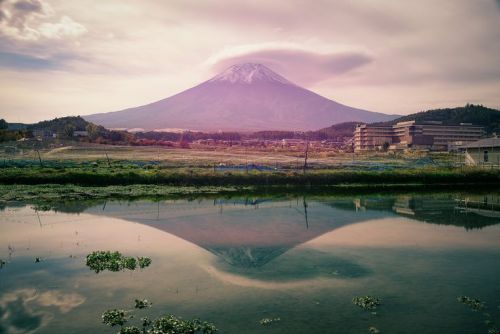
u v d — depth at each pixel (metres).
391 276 15.73
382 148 163.50
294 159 87.00
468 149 71.56
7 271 15.98
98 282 14.80
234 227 25.06
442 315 12.16
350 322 11.66
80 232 23.52
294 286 14.55
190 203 35.81
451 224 26.56
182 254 18.67
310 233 23.42
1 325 11.34
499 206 35.03
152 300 13.20
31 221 26.77
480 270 16.56
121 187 46.00
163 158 85.31
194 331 11.00
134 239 21.70
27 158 79.38
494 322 11.66
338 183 52.34
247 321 11.68
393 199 39.50
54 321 11.62
